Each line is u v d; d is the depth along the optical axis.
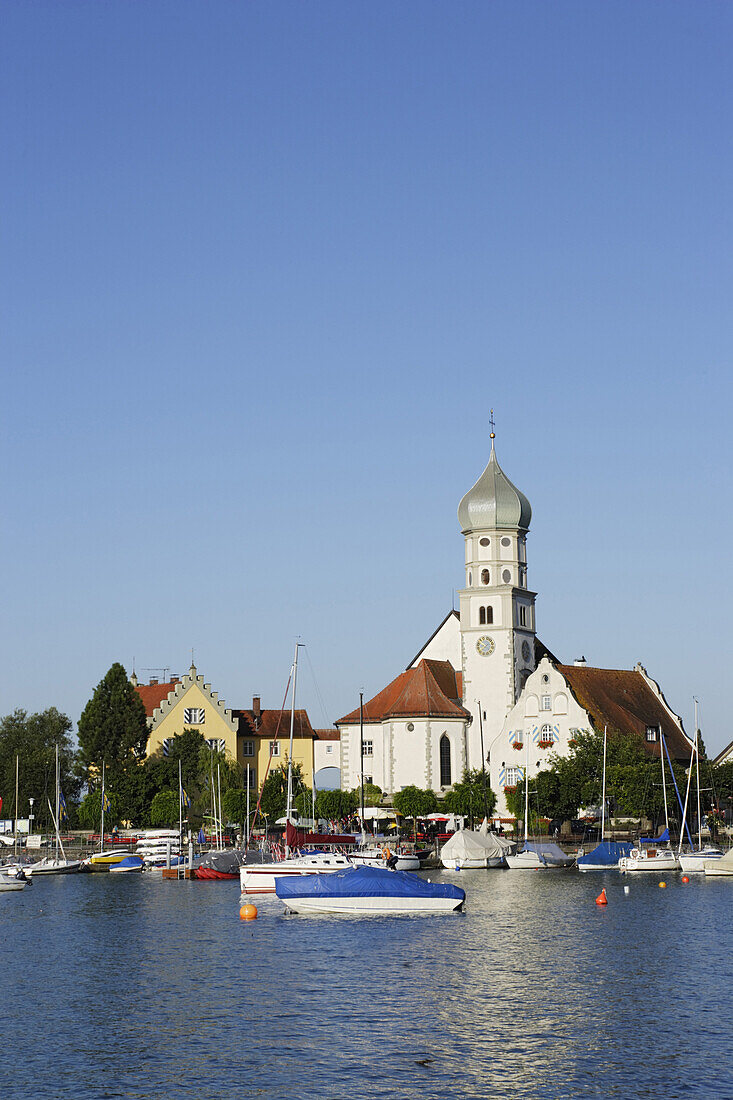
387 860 136.88
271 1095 53.06
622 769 169.12
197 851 170.00
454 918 105.38
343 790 193.50
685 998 70.25
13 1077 56.00
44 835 186.88
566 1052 58.94
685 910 109.56
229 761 199.50
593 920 103.19
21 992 74.44
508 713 191.25
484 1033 62.50
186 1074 56.06
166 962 84.44
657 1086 53.81
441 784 191.00
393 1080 54.88
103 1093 53.62
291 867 125.81
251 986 75.12
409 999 70.56
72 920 108.19
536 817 176.12
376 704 199.88
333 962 83.25
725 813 195.38
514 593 195.12
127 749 196.75
